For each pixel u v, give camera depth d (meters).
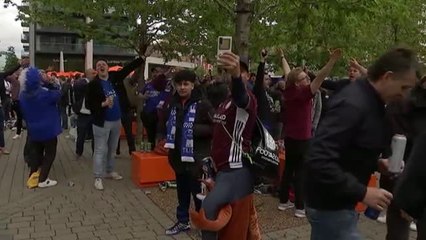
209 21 7.54
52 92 7.16
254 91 4.06
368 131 2.48
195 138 4.99
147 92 9.55
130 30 10.59
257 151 3.83
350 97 2.51
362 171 2.55
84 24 10.56
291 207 6.16
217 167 3.91
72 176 8.00
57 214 5.82
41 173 7.21
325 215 2.61
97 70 7.18
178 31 10.34
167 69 10.80
